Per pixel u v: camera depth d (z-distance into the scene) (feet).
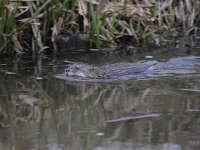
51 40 65.72
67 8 66.03
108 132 40.98
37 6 64.28
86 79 55.21
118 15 67.62
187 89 50.31
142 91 50.37
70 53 64.69
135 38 67.82
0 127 42.91
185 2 72.28
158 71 56.39
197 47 65.51
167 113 44.45
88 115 44.88
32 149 38.24
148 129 41.22
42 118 44.78
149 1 70.18
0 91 51.65
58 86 53.01
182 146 38.01
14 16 62.59
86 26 65.62
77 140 39.63
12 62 61.31
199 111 44.65
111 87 52.24
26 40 65.41
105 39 66.03
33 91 51.57
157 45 66.80
